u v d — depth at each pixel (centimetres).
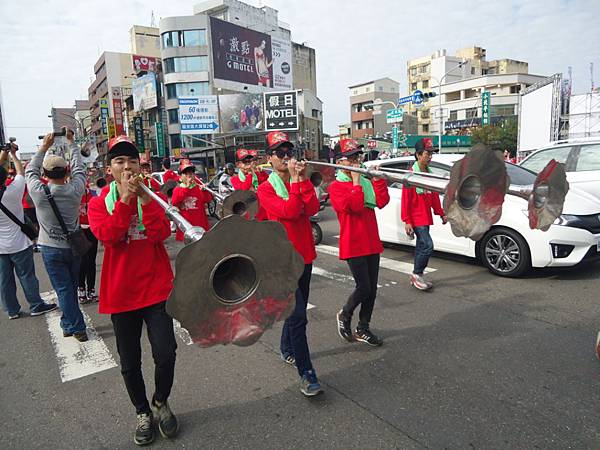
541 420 246
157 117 3672
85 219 508
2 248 459
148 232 231
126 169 211
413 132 5575
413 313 428
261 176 704
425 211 483
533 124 1761
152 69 4319
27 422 277
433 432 241
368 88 5984
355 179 324
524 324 383
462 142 4128
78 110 7181
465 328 382
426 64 5756
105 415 280
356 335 366
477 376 299
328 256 711
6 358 378
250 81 3697
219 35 3444
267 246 185
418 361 326
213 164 3275
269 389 299
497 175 243
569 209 488
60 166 381
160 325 236
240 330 184
